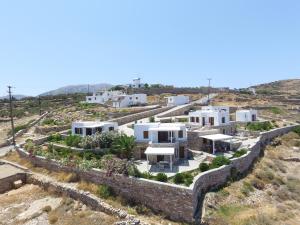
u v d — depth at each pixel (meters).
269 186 46.38
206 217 32.06
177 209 31.86
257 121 82.88
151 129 50.94
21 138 73.19
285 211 38.81
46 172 45.75
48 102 151.62
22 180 45.41
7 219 33.88
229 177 43.31
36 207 36.19
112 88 167.25
